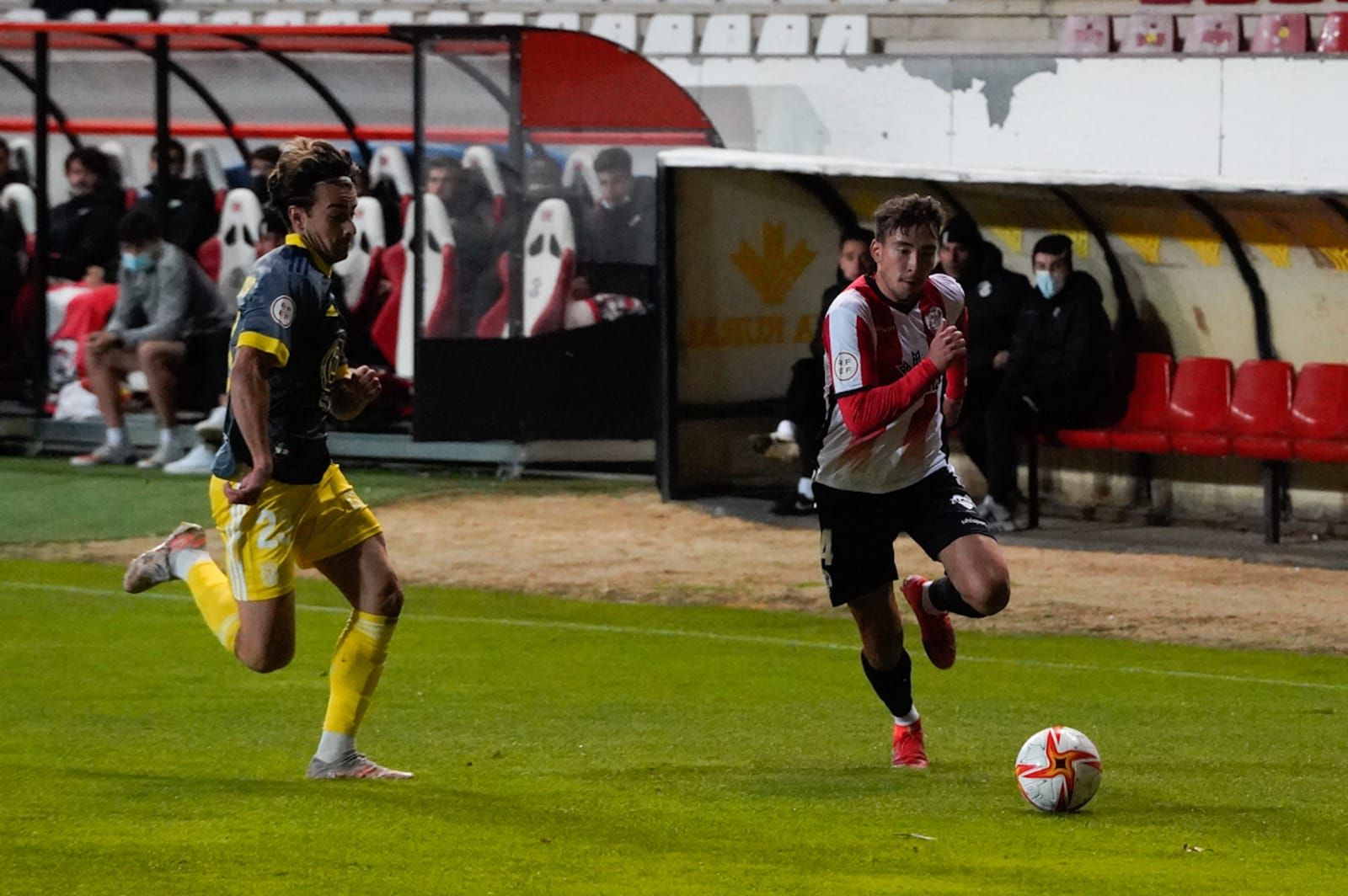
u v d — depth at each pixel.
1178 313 42.88
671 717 24.08
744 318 46.69
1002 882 14.91
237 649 19.23
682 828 17.03
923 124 53.28
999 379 41.72
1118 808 18.31
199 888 14.47
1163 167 50.03
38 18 69.69
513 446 48.50
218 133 56.12
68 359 53.34
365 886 14.55
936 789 19.17
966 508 20.02
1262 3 53.78
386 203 52.94
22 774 19.50
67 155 57.72
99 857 15.45
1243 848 16.45
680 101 48.62
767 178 46.34
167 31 48.19
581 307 48.59
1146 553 39.09
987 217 44.88
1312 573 36.84
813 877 15.03
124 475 48.72
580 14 64.31
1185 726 23.69
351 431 51.12
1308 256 40.22
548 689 26.19
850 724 23.59
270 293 18.11
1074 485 44.72
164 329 49.69
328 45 49.31
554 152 47.81
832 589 20.42
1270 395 40.44
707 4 62.44
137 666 27.61
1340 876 15.35
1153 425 41.81
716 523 42.75
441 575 36.72
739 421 46.81
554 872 15.10
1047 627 31.95
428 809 17.56
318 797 18.03
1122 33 55.94
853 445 19.73
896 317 19.67
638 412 49.25
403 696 25.48
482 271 47.62
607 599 34.59
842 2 60.50
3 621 31.58
